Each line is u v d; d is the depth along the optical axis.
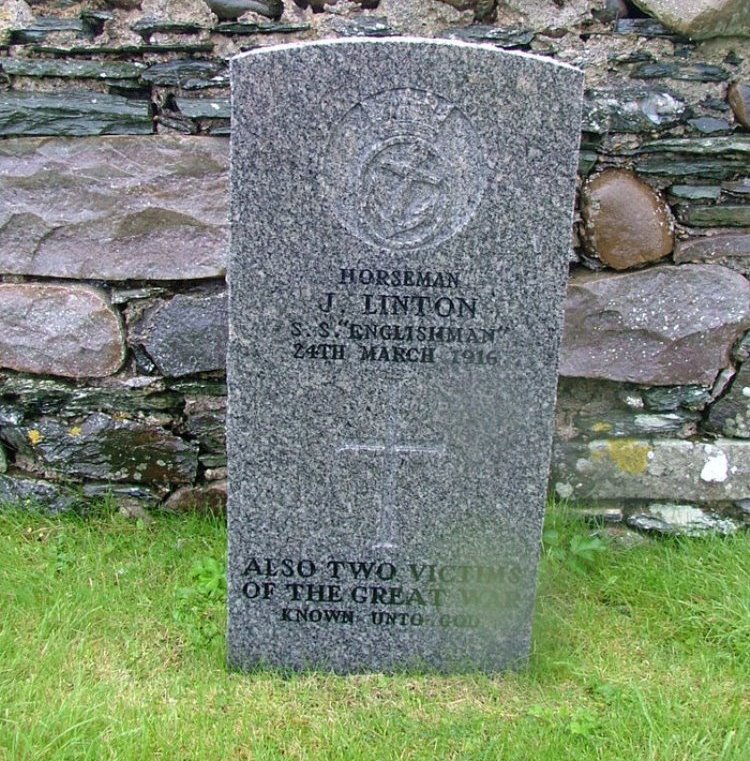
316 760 1.24
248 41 1.56
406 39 1.18
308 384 1.29
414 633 1.40
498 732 1.29
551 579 1.59
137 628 1.47
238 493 1.33
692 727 1.29
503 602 1.38
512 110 1.20
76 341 1.64
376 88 1.19
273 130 1.20
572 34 1.56
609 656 1.45
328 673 1.41
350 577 1.37
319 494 1.34
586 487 1.71
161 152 1.57
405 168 1.22
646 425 1.69
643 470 1.69
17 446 1.72
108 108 1.56
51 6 1.54
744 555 1.62
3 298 1.63
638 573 1.60
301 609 1.38
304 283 1.25
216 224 1.60
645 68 1.56
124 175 1.58
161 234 1.60
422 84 1.19
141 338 1.65
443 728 1.29
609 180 1.58
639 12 1.55
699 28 1.52
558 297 1.26
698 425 1.70
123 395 1.68
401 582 1.37
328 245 1.24
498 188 1.22
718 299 1.62
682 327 1.62
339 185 1.22
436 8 1.55
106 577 1.57
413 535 1.35
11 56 1.55
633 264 1.61
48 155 1.57
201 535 1.69
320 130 1.20
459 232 1.24
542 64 1.18
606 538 1.70
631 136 1.57
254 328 1.27
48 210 1.59
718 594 1.54
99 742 1.23
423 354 1.28
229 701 1.33
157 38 1.55
